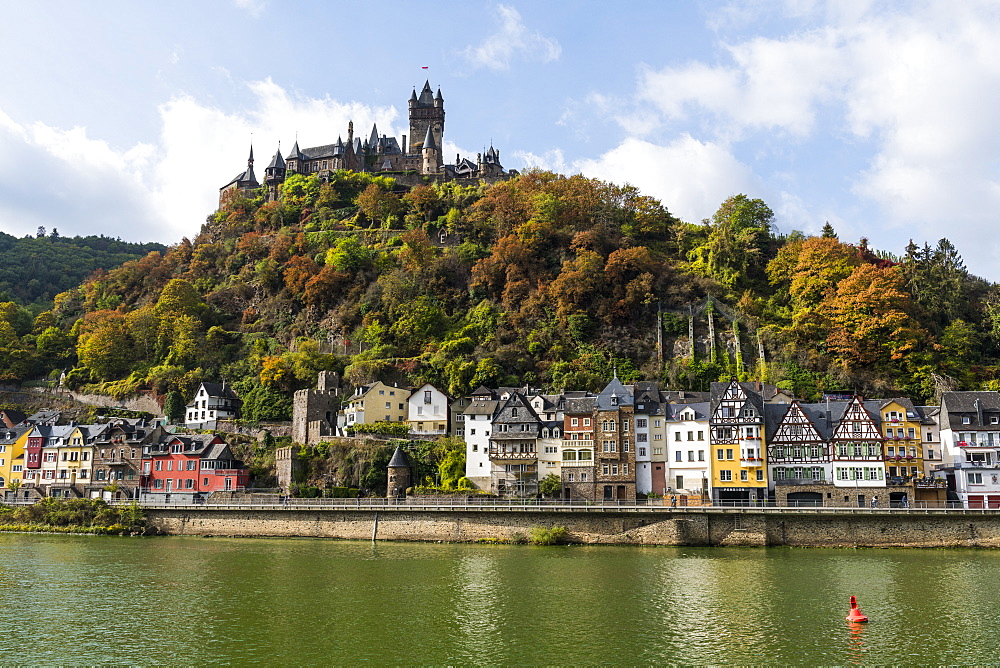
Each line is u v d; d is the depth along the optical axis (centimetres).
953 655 4950
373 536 9875
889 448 10462
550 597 6512
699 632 5459
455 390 12825
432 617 5884
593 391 12938
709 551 8788
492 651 5059
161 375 14700
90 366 15800
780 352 13288
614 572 7531
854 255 15150
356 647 5159
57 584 7081
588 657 4934
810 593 6594
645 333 14112
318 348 15225
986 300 14888
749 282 15425
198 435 12381
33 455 12938
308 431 12600
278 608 6181
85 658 4947
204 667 4778
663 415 11069
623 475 10806
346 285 16375
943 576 7250
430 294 15788
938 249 16150
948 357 12938
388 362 13800
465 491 10844
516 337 14300
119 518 10731
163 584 7088
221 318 17088
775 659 4888
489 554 8675
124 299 18600
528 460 11181
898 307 13262
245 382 14600
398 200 19688
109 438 12588
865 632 5444
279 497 10900
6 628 5594
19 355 16350
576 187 18025
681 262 16188
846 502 10106
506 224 17312
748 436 10644
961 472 10106
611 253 15088
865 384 12544
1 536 10431
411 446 11606
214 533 10419
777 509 9044
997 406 10338
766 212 17750
